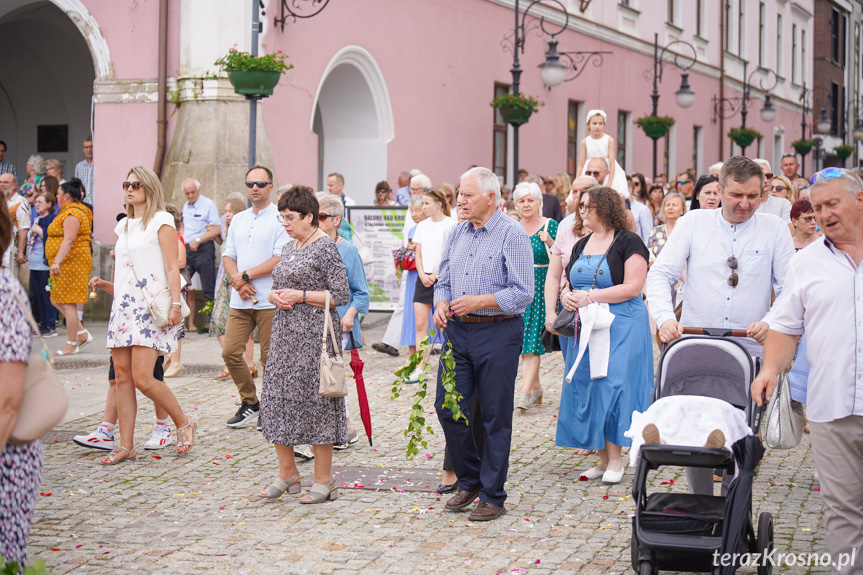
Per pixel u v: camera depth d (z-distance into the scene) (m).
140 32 14.77
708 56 30.77
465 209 5.70
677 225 5.71
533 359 8.67
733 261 5.55
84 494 6.12
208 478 6.51
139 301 6.81
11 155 20.55
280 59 12.74
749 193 5.44
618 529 5.47
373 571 4.81
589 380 6.40
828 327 4.09
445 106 18.28
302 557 5.01
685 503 4.62
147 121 14.78
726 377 4.84
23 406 3.55
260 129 14.09
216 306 8.56
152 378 6.89
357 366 6.23
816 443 4.20
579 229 6.89
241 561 4.95
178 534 5.37
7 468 3.58
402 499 6.06
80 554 5.04
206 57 14.15
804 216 7.23
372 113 16.69
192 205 13.39
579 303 6.31
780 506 5.92
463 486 5.83
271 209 8.03
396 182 17.05
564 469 6.80
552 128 21.81
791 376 5.62
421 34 17.55
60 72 19.98
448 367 5.68
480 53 19.22
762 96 35.88
